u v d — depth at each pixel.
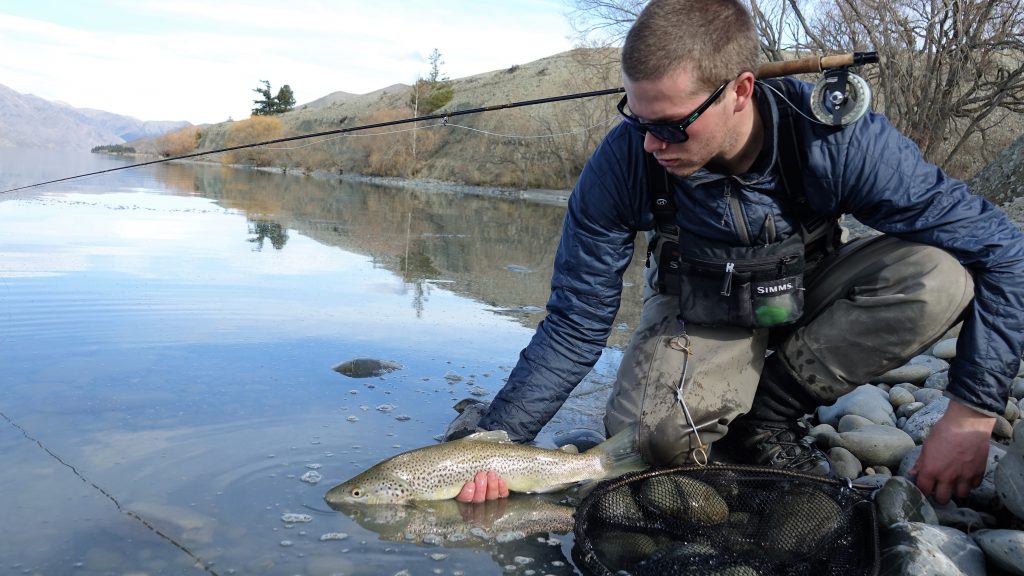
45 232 9.12
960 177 15.45
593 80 31.27
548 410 2.99
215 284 6.44
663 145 2.39
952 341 4.31
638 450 2.85
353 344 4.73
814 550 2.27
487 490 2.77
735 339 2.86
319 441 3.14
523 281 7.89
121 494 2.57
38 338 4.44
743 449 3.04
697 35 2.21
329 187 27.48
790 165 2.53
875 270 2.70
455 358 4.55
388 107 58.22
